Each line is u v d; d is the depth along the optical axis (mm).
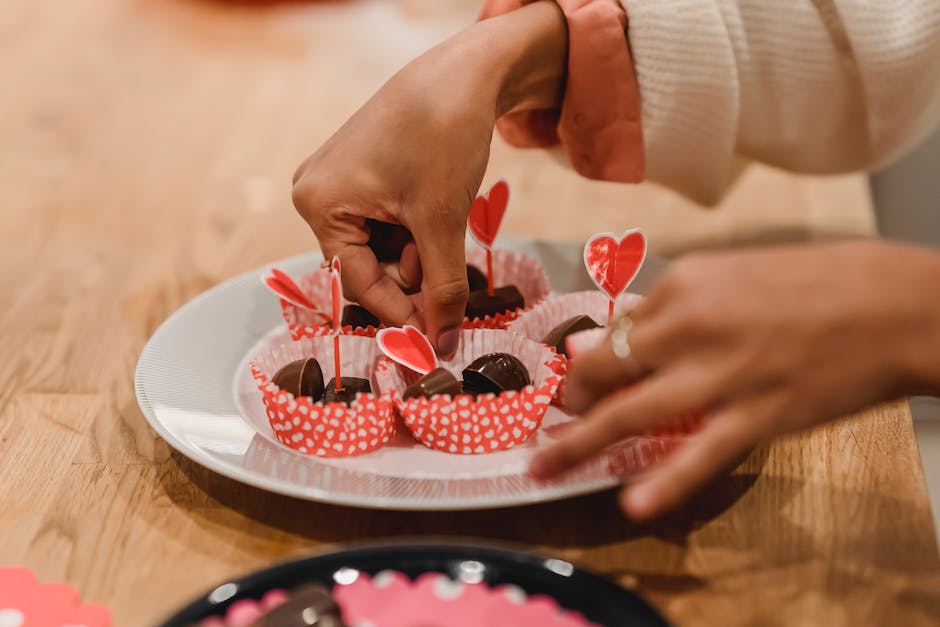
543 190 925
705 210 891
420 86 617
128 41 1233
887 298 466
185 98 1077
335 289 609
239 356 672
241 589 474
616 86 708
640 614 461
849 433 606
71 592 515
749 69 736
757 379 466
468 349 667
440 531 548
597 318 705
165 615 479
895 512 555
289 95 1077
